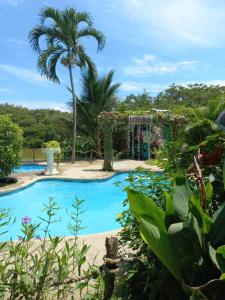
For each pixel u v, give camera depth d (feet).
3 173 39.91
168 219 8.25
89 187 44.91
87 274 9.50
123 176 50.70
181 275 7.79
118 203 39.32
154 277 9.34
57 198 40.06
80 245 17.29
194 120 16.03
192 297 7.01
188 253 7.71
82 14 63.10
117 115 52.31
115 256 9.68
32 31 63.05
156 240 7.74
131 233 11.99
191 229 7.80
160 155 17.22
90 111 78.13
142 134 64.85
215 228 8.20
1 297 9.18
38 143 106.63
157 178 13.39
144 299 9.84
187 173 13.38
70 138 81.00
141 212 8.07
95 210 36.40
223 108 15.80
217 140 13.76
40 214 33.40
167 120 48.32
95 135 77.82
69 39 63.31
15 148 39.99
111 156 52.54
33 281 9.14
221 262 7.30
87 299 9.36
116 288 9.97
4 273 8.86
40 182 44.09
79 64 65.31
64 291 9.55
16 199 37.91
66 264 9.27
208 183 9.21
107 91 78.54
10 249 9.37
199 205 8.04
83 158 76.48
